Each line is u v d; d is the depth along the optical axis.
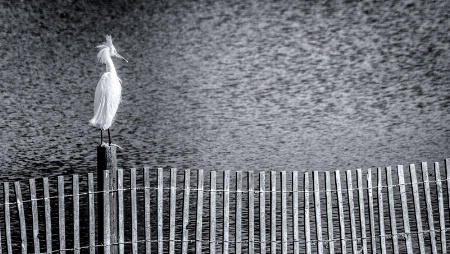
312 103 38.28
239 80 44.31
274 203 13.21
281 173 13.23
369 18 57.91
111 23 59.31
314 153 27.48
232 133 31.61
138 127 32.94
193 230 18.28
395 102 37.38
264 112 36.34
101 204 13.59
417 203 13.62
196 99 39.50
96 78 45.62
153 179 23.22
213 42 54.69
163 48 53.41
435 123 32.06
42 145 29.53
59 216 13.01
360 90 40.91
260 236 13.23
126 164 26.30
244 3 63.84
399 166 13.55
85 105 38.53
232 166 25.80
